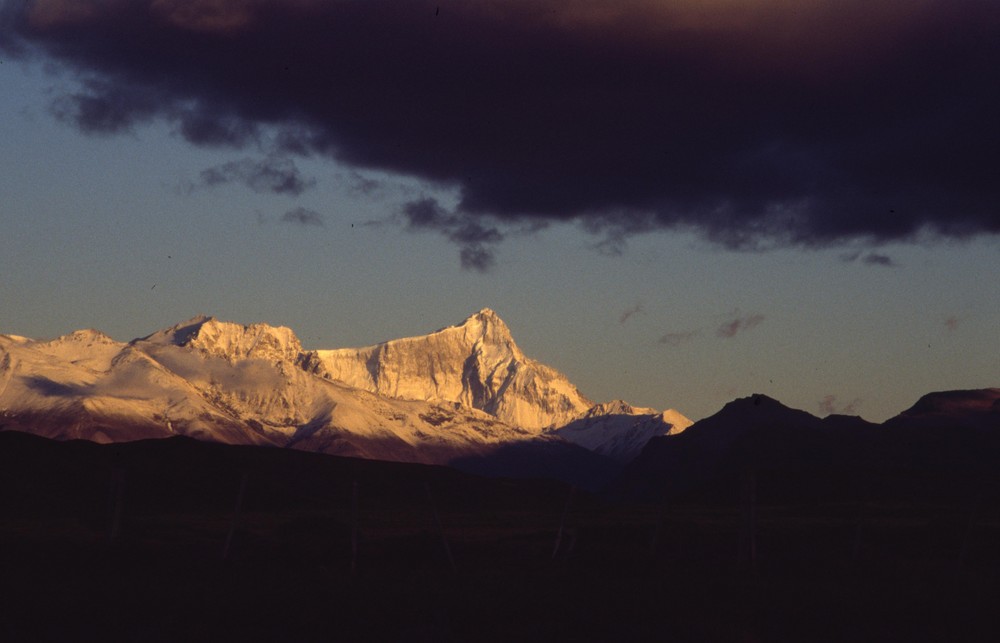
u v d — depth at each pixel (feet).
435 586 379.35
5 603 338.75
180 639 301.02
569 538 589.32
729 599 352.08
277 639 299.58
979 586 379.96
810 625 316.40
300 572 424.87
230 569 429.38
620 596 355.15
